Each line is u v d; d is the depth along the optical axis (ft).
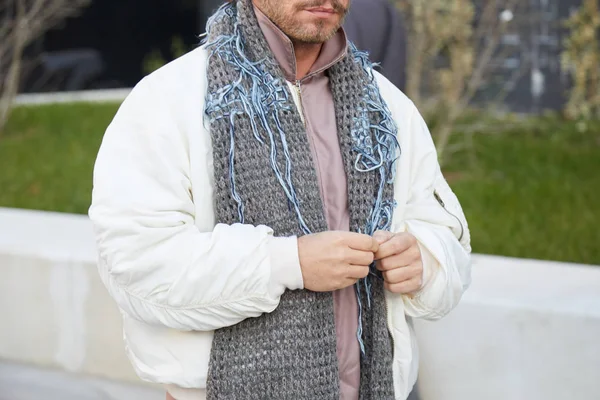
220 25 16.28
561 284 26.58
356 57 17.26
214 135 15.37
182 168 15.49
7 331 30.99
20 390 30.86
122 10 87.56
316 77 16.83
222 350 15.48
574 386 24.79
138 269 14.87
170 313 15.06
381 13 27.12
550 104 55.47
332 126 16.62
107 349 29.91
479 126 50.24
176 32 90.27
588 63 51.90
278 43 16.07
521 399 25.30
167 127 15.47
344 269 15.08
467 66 48.62
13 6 63.46
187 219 15.37
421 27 47.75
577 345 24.56
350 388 16.51
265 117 15.61
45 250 30.09
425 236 16.56
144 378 16.22
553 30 54.70
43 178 49.03
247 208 15.39
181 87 15.79
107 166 15.37
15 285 30.58
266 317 15.48
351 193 16.28
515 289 26.08
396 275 15.83
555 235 37.29
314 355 15.60
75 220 33.78
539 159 48.52
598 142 51.52
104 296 29.50
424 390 26.17
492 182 44.80
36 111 65.05
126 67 88.28
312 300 15.61
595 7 51.39
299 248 15.10
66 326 30.19
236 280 14.74
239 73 15.74
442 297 16.53
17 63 59.98
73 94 73.46
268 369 15.40
